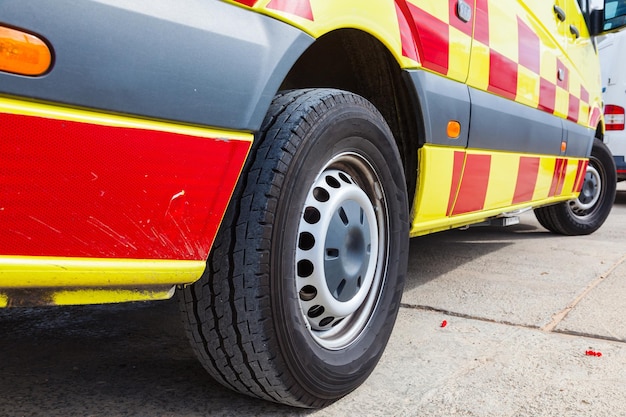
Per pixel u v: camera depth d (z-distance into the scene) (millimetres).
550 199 3951
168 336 2215
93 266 1155
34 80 1019
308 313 1682
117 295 1240
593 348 2152
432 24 2137
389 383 1831
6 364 1929
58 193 1081
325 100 1642
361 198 1800
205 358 1538
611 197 5125
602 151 4977
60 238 1103
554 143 3627
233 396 1712
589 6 4418
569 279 3227
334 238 1690
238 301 1428
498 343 2195
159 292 1307
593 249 4211
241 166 1373
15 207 1038
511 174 3023
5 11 979
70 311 2502
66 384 1775
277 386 1505
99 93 1098
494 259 3781
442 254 3922
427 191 2229
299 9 1473
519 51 2957
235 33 1312
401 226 1977
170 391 1737
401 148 2211
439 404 1689
